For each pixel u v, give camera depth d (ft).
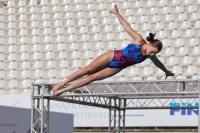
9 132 161.48
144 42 78.02
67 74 257.34
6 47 275.59
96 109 211.41
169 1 273.95
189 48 252.83
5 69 264.93
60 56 264.93
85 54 263.49
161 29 262.88
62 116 191.31
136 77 244.63
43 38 274.98
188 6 270.26
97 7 281.54
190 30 259.60
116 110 198.29
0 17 288.51
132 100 206.80
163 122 205.98
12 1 294.05
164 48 254.06
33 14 286.46
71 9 284.20
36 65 263.90
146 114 207.62
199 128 133.90
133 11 274.77
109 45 264.93
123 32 267.18
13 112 164.86
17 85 257.75
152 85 170.71
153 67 245.86
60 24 278.67
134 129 212.02
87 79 80.48
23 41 276.62
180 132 206.49
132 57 77.77
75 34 272.10
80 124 211.41
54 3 288.10
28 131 173.78
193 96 172.65
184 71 245.04
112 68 79.66
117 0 280.92
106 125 209.67
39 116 152.25
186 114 204.23
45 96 148.66
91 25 273.95
